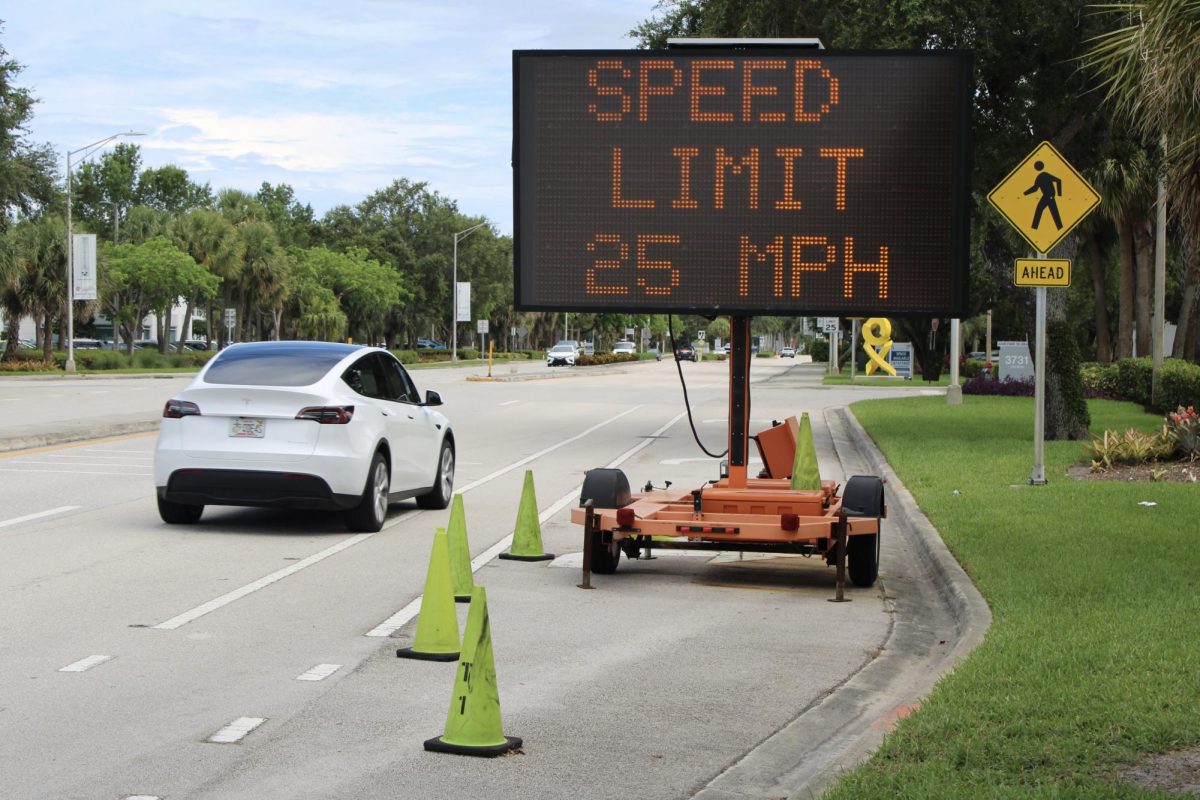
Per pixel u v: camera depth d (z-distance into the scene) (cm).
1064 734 616
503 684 781
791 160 1124
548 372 7062
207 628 911
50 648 841
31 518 1433
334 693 745
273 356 1394
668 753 648
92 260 6431
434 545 844
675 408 3800
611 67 1136
